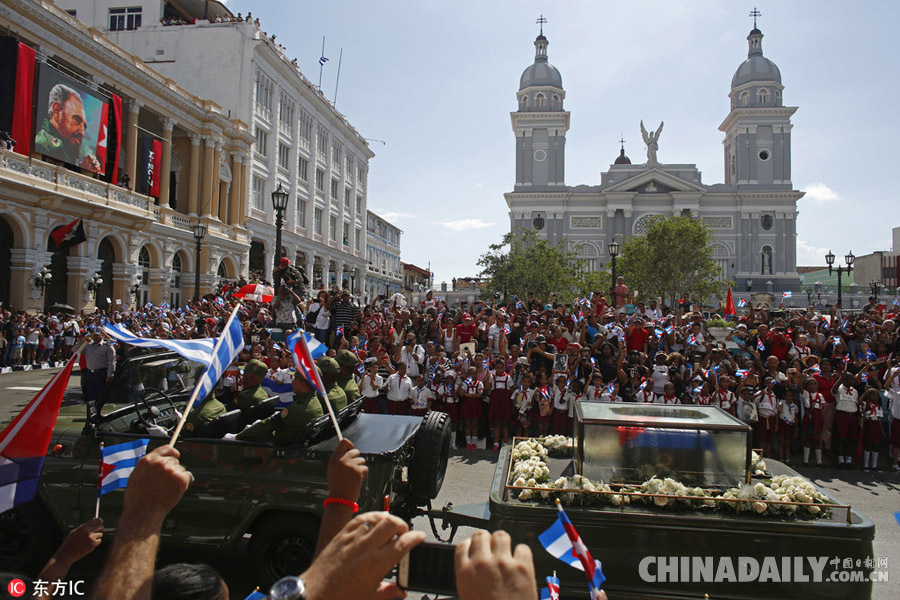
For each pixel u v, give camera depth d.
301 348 2.98
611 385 11.17
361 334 15.84
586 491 4.70
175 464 1.75
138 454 4.12
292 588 1.41
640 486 4.82
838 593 4.29
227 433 5.75
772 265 72.44
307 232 49.53
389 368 12.02
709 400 10.92
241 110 39.53
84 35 25.64
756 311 18.50
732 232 73.25
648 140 75.81
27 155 22.75
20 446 2.64
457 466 10.20
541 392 11.30
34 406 2.68
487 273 57.75
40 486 5.39
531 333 14.03
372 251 73.12
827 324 16.70
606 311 17.28
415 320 17.38
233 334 3.20
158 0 41.19
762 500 4.52
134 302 28.55
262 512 5.17
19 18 22.75
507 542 1.38
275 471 5.17
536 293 54.72
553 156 76.62
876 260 71.50
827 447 10.77
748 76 75.38
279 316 16.42
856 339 14.18
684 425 5.00
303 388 5.52
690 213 72.44
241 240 38.78
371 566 1.42
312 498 5.06
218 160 36.31
